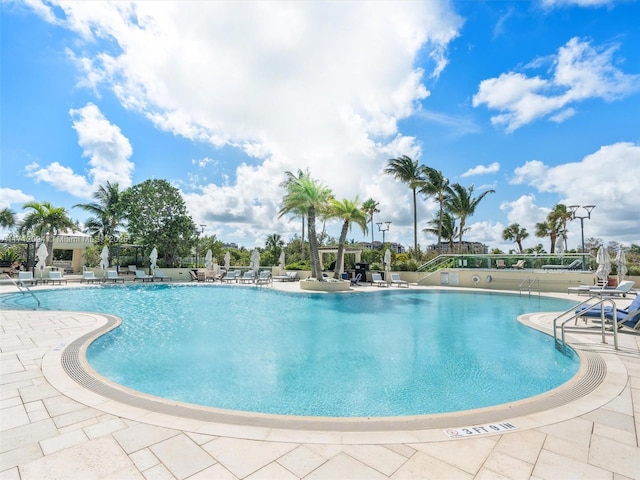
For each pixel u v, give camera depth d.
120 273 23.61
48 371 4.47
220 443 2.72
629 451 2.61
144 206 25.06
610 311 7.38
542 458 2.51
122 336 7.84
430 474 2.29
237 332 8.59
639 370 4.69
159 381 5.19
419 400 4.59
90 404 3.46
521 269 18.33
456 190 29.88
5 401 3.52
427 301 14.38
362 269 23.02
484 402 4.55
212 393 4.77
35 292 15.30
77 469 2.33
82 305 12.59
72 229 29.05
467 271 19.91
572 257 17.12
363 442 2.75
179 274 23.95
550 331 7.57
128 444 2.68
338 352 6.82
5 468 2.33
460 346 7.25
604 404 3.55
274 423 3.11
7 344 5.90
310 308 12.59
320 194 19.08
